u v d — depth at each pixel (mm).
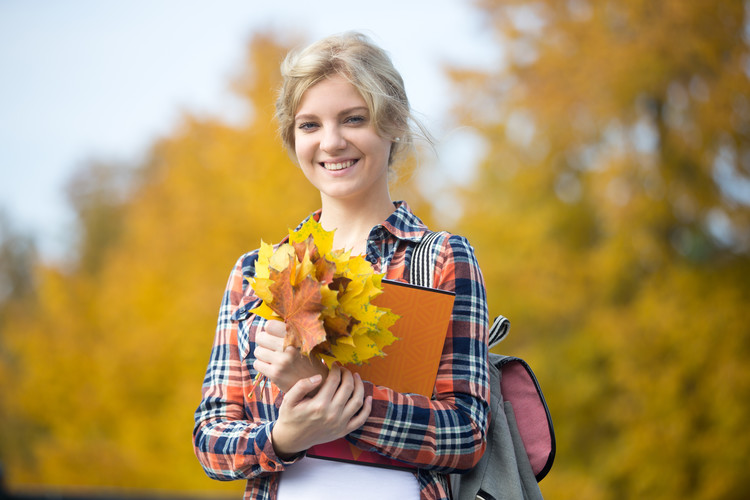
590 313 10820
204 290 11422
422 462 1373
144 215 12688
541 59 11625
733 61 11008
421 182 10766
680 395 10336
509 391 1603
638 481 10289
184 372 11594
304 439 1314
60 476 12062
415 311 1396
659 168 11031
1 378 13172
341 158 1551
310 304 1194
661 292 10625
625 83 11109
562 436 10648
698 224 10930
